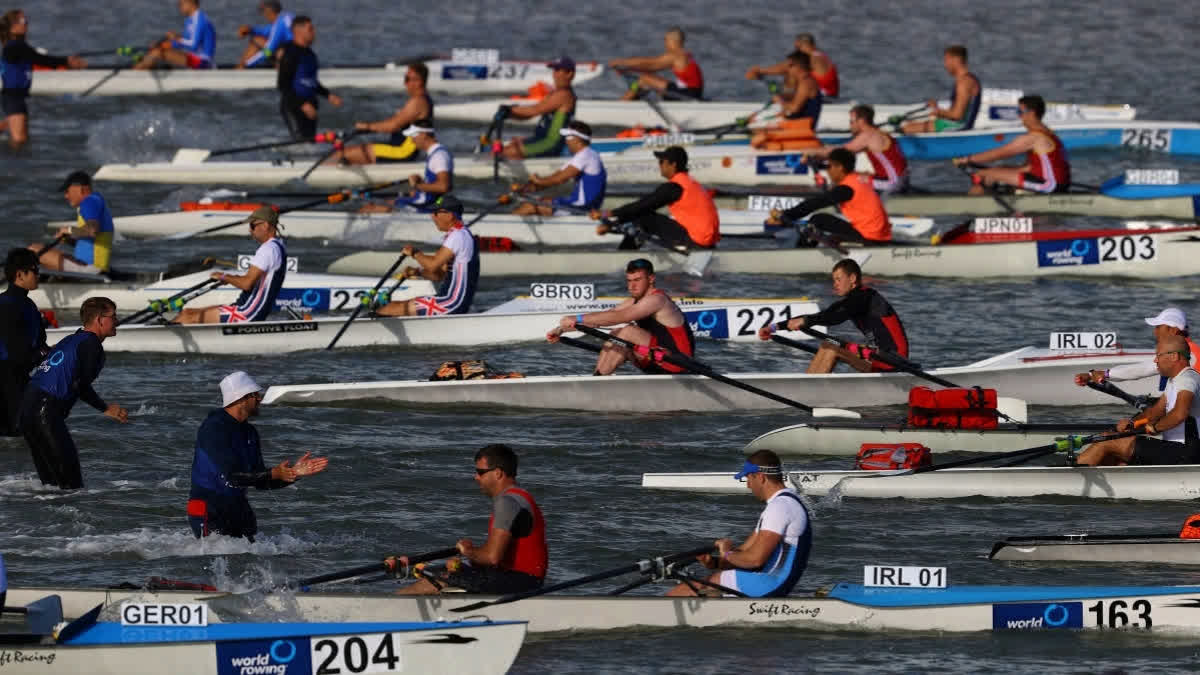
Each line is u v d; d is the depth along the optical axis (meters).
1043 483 51.28
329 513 48.59
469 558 39.09
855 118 99.25
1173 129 118.56
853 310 61.16
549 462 54.31
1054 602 40.28
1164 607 40.25
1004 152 97.62
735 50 162.38
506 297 78.56
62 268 73.12
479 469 39.56
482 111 128.38
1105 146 120.25
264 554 44.66
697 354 69.19
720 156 109.06
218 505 44.59
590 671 37.31
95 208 73.81
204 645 36.03
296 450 54.97
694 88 123.88
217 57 152.62
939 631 40.19
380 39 165.88
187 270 75.50
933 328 72.94
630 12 186.00
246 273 70.06
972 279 83.62
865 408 61.69
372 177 102.38
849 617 40.03
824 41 167.38
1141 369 54.66
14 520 47.09
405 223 90.06
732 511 49.53
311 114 108.19
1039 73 151.38
